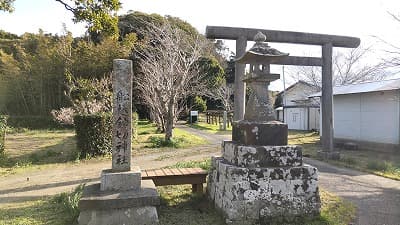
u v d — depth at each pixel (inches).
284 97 1176.8
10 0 402.9
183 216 193.8
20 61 991.6
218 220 187.2
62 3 400.8
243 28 359.9
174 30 688.4
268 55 195.9
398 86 494.6
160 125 773.9
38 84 930.7
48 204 227.6
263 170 182.4
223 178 192.7
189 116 1237.7
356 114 581.0
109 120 477.1
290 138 749.3
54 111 831.1
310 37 402.9
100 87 675.4
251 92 214.4
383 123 525.7
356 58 948.6
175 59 603.2
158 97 624.1
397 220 188.5
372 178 310.7
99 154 464.4
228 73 1305.4
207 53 1079.0
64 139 603.8
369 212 203.8
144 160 433.1
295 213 183.6
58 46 922.7
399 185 281.3
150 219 176.7
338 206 211.3
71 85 759.7
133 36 834.8
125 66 204.4
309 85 988.6
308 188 187.6
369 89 533.0
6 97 942.4
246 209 177.3
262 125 195.3
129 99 203.3
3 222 187.3
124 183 191.9
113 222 172.2
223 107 1310.3
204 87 933.8
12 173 361.1
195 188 242.5
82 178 327.3
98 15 411.2
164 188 255.3
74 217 187.9
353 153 497.4
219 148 548.7
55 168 388.8
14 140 597.0
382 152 506.3
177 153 492.7
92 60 871.7
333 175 325.1
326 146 432.1
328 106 426.9
